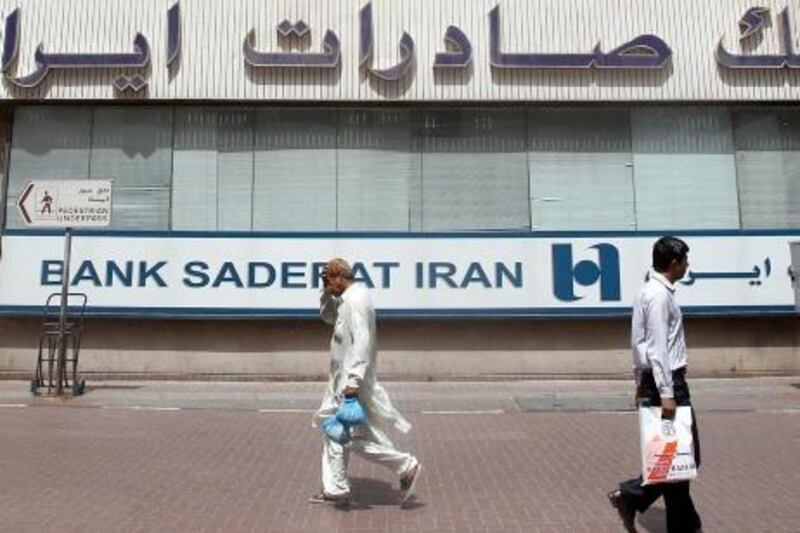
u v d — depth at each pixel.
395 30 13.29
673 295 4.97
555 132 13.55
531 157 13.52
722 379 13.01
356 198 13.40
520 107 13.55
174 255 12.83
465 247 12.95
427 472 6.93
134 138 13.48
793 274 12.28
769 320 13.34
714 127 13.62
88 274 12.75
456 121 13.55
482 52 13.30
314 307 12.79
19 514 5.57
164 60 13.16
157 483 6.45
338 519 5.53
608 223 13.42
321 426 5.97
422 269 12.90
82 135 13.47
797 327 13.35
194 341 13.07
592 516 5.60
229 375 13.02
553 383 12.78
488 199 13.45
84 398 10.79
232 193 13.39
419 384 12.70
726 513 5.69
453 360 13.11
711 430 8.77
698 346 13.27
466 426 9.13
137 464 7.11
